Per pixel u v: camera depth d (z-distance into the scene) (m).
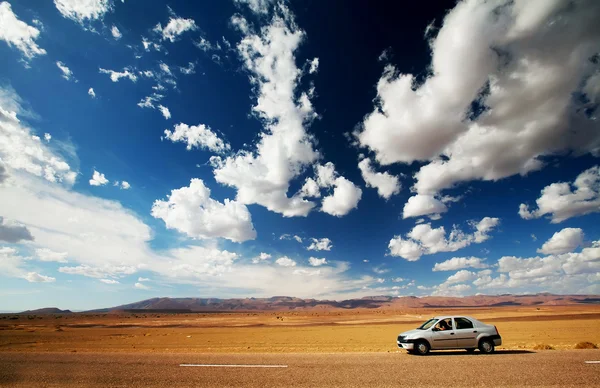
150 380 9.62
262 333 45.78
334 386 8.52
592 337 29.67
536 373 9.41
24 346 27.53
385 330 47.28
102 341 33.94
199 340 33.97
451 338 13.98
